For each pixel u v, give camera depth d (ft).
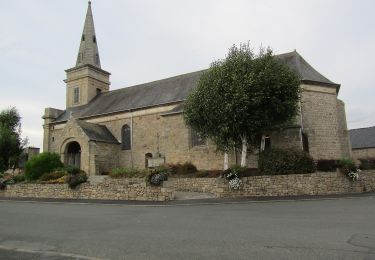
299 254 22.68
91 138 110.11
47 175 84.53
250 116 76.02
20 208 58.13
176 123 107.45
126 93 139.03
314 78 96.58
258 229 31.81
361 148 162.40
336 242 25.68
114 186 69.92
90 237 30.63
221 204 57.16
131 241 28.30
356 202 51.80
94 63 157.58
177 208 53.16
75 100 153.99
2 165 137.39
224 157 88.99
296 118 87.66
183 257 22.76
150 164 108.78
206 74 86.48
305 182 66.13
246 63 80.53
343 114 102.37
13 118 159.02
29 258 24.08
